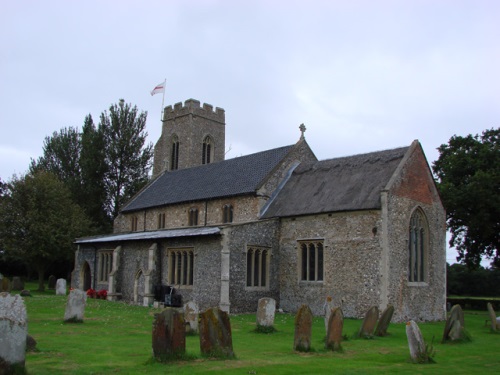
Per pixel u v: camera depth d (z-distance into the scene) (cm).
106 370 1282
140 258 3819
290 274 3391
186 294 3362
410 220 3189
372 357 1617
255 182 3772
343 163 3662
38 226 4888
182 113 6138
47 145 7019
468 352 1800
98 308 3172
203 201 4106
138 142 6675
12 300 1194
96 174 6488
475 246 4562
